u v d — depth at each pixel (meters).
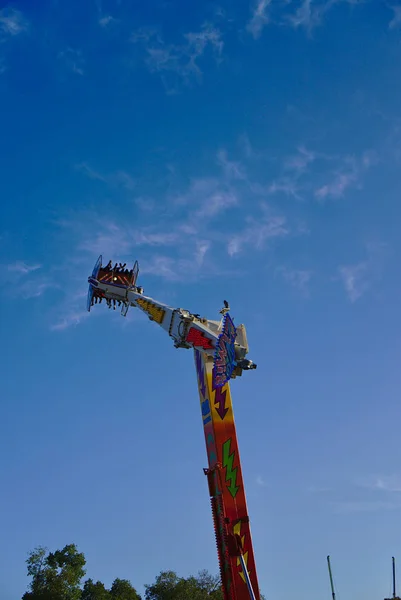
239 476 63.50
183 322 67.69
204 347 66.56
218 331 68.94
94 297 78.06
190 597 96.62
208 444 66.06
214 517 62.62
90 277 77.69
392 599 73.31
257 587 59.41
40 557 93.50
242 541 60.94
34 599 88.69
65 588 89.38
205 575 104.38
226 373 59.81
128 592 99.44
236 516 61.81
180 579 100.31
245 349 60.47
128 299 76.69
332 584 71.62
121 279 76.56
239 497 62.69
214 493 63.34
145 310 73.88
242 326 65.56
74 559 93.06
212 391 66.62
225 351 60.31
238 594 58.72
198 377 69.56
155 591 98.62
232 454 64.25
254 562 60.38
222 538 61.22
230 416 65.81
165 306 71.19
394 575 72.75
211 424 65.44
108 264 77.38
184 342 67.81
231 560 59.81
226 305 69.25
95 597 95.31
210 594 100.69
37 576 91.69
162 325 71.06
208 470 64.50
